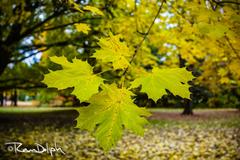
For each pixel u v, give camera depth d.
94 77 1.14
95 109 1.13
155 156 7.27
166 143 9.26
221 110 29.06
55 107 33.47
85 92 1.09
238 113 24.05
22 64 9.92
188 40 3.84
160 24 4.83
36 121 15.19
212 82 4.64
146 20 4.27
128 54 1.29
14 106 37.25
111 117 1.12
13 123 13.96
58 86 1.10
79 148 7.98
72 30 7.43
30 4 5.34
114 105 1.14
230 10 1.71
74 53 7.20
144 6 3.84
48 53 7.79
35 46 7.01
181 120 17.44
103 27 4.83
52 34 8.26
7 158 6.28
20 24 6.36
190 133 11.70
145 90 1.11
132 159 6.90
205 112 25.77
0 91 7.80
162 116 20.08
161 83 1.13
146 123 1.12
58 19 6.71
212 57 4.00
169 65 5.11
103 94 1.15
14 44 6.80
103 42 1.28
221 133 11.58
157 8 3.40
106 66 3.98
